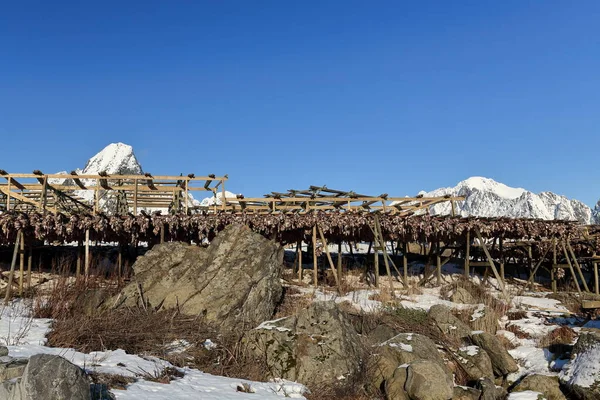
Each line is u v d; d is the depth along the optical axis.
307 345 10.35
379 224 17.69
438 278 19.02
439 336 12.54
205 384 8.70
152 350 10.27
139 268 13.79
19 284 14.68
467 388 9.78
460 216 18.64
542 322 14.54
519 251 22.12
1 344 9.09
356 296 16.09
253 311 12.76
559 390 10.17
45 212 15.37
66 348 9.57
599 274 22.34
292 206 20.50
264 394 8.69
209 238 18.20
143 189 18.81
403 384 9.62
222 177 18.19
